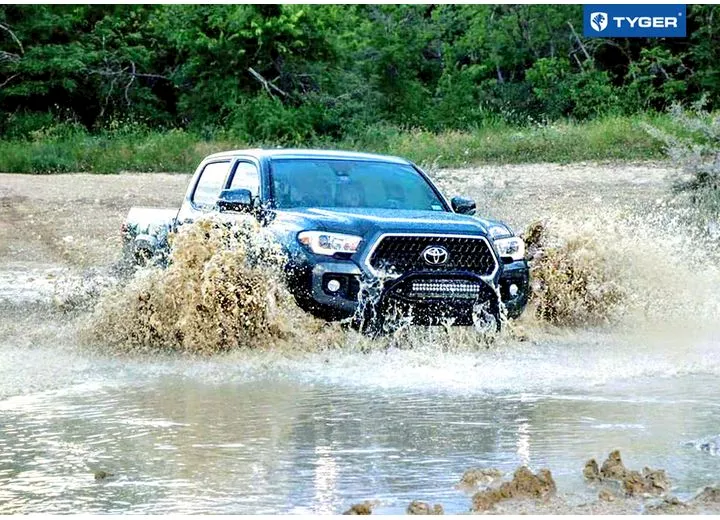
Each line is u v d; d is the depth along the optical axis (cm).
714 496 713
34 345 1374
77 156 4584
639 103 5766
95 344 1376
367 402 1040
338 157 1538
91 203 3241
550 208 2842
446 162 3988
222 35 5700
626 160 3741
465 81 6322
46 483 775
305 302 1341
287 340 1344
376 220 1358
